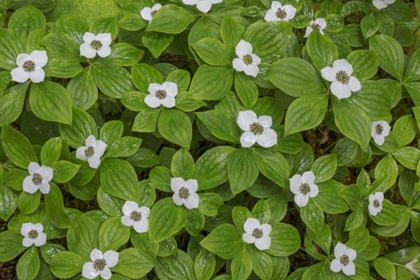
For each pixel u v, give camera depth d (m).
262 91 0.65
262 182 0.61
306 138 0.69
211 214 0.59
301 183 0.59
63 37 0.60
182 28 0.62
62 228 0.60
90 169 0.59
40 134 0.63
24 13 0.63
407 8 0.71
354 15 0.79
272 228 0.60
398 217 0.65
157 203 0.59
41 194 0.64
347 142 0.63
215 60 0.60
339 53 0.66
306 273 0.61
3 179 0.60
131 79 0.61
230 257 0.58
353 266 0.61
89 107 0.60
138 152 0.61
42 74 0.58
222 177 0.59
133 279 0.61
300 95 0.59
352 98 0.60
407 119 0.65
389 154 0.65
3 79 0.59
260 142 0.59
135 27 0.63
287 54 0.64
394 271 0.65
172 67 0.64
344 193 0.61
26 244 0.59
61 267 0.58
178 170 0.59
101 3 0.67
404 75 0.65
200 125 0.62
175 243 0.59
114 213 0.59
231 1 0.64
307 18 0.65
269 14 0.64
